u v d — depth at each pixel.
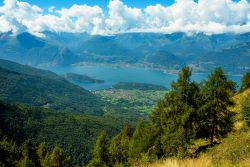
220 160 14.73
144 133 41.16
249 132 29.00
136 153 40.84
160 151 35.72
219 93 37.62
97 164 62.03
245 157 15.76
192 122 34.19
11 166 85.12
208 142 40.69
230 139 30.70
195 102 36.12
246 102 36.94
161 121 36.88
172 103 36.22
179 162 11.91
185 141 32.16
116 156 61.00
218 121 38.31
